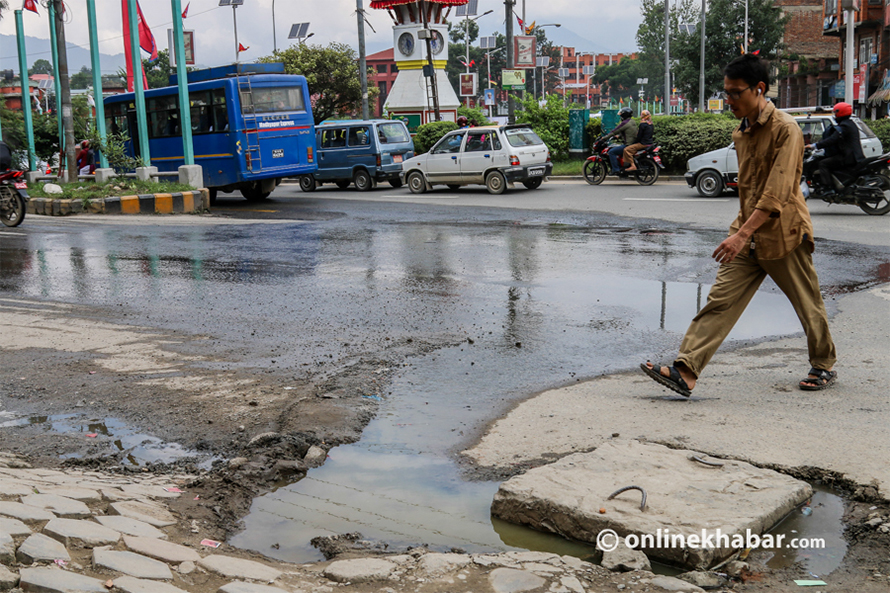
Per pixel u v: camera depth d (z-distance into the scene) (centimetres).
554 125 2844
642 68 11594
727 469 377
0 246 1278
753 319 727
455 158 2117
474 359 618
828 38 6769
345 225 1500
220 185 2098
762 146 472
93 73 2089
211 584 289
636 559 308
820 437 422
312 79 4694
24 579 270
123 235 1398
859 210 1470
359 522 362
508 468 411
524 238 1254
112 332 721
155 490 389
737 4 4981
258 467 419
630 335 680
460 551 331
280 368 602
